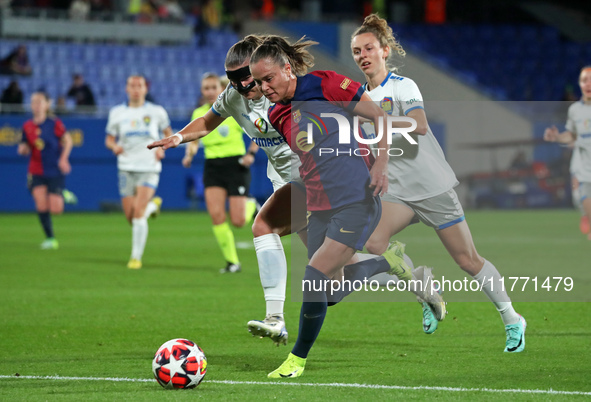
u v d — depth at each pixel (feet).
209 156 123.44
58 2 333.83
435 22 396.16
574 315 84.99
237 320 82.64
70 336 73.72
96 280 114.32
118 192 272.31
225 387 53.31
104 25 326.03
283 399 49.78
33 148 160.04
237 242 178.81
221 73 337.93
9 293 101.50
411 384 54.08
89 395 50.96
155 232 201.16
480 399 49.67
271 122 58.29
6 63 297.74
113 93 316.19
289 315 88.12
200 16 341.00
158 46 332.60
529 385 53.67
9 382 54.90
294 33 348.38
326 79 55.83
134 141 128.98
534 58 388.16
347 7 389.19
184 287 107.55
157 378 52.80
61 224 223.51
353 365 60.80
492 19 411.95
